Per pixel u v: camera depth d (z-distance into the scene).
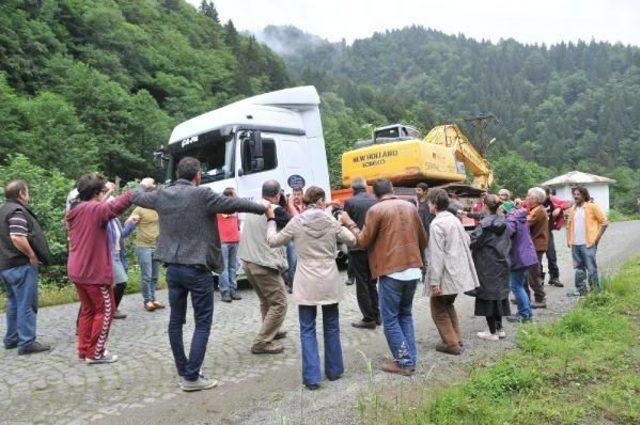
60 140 27.06
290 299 9.09
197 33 82.50
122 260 7.73
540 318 7.24
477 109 173.00
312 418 4.12
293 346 6.22
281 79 96.44
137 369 5.46
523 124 155.75
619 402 4.20
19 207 6.00
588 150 128.88
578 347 5.49
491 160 79.56
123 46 53.12
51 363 5.72
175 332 4.82
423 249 5.50
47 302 9.54
